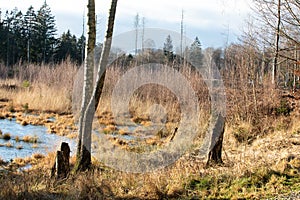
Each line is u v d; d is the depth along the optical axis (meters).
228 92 12.30
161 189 5.43
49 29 44.28
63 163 6.13
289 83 13.66
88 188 5.30
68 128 13.42
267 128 10.86
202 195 5.22
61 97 18.03
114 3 6.83
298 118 11.43
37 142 10.91
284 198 4.71
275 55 10.91
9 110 16.98
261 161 6.55
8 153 9.44
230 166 6.52
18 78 26.16
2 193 4.86
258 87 13.34
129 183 5.68
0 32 42.19
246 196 5.02
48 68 23.48
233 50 14.42
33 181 5.69
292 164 6.25
